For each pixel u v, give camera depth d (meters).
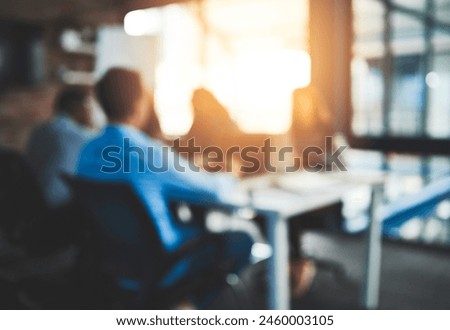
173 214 2.30
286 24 5.82
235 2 5.50
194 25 5.40
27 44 4.61
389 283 2.88
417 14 3.87
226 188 1.82
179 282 1.68
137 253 1.59
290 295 2.69
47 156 2.65
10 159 2.14
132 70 1.72
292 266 2.70
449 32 3.88
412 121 3.70
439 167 4.74
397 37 4.33
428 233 3.79
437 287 2.82
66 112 2.81
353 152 3.51
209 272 1.75
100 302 1.76
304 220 2.75
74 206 2.24
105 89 1.66
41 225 2.22
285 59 3.73
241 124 4.45
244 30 5.60
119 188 1.45
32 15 4.68
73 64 4.98
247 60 4.70
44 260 3.31
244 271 3.04
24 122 4.73
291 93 3.41
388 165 3.76
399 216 4.08
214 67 5.41
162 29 5.43
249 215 2.47
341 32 3.40
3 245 3.57
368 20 3.69
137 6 4.73
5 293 2.67
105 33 5.12
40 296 2.60
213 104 4.27
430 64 3.94
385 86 3.64
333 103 3.40
